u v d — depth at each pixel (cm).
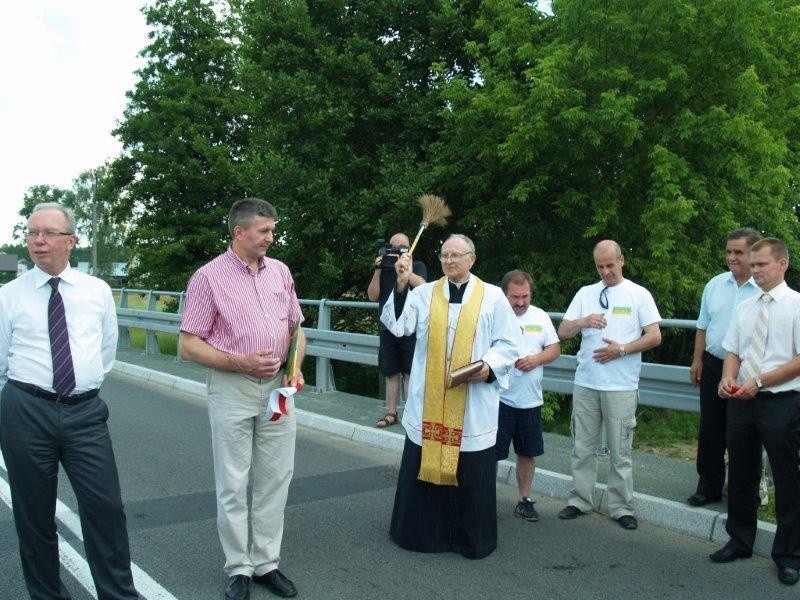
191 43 2256
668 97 1076
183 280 2023
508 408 489
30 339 330
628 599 375
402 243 720
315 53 1303
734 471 419
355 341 870
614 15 1020
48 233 329
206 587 388
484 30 1222
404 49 1319
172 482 587
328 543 455
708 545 452
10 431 327
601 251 482
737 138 991
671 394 553
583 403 497
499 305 438
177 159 2131
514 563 423
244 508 373
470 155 1209
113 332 360
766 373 394
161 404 916
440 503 438
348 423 753
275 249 1331
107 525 338
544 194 1184
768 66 1063
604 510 513
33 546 336
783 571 395
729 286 481
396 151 1291
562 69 1034
